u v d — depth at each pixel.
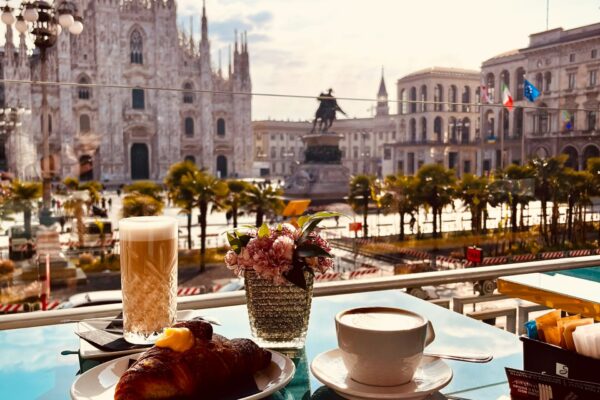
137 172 62.84
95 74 60.62
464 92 49.44
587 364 1.02
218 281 13.01
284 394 1.20
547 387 0.98
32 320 1.75
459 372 1.31
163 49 63.97
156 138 63.69
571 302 1.56
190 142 65.62
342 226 17.34
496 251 10.70
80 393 1.07
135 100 62.56
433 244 12.48
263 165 65.19
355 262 14.16
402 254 13.38
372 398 1.02
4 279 10.39
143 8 63.47
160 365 0.99
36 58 57.72
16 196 12.26
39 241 11.75
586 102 41.53
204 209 17.20
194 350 1.04
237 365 1.10
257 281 1.46
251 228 1.52
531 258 10.34
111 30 61.22
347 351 1.08
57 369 1.34
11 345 1.53
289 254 1.40
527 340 1.11
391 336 1.03
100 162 59.47
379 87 69.81
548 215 10.70
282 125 64.88
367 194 17.30
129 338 1.43
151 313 1.41
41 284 10.51
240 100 67.31
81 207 16.56
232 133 67.50
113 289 12.29
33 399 1.16
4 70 56.97
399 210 15.10
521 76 46.56
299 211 11.38
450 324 1.68
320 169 31.31
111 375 1.17
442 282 2.20
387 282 2.13
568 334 1.06
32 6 13.55
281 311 1.46
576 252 10.32
